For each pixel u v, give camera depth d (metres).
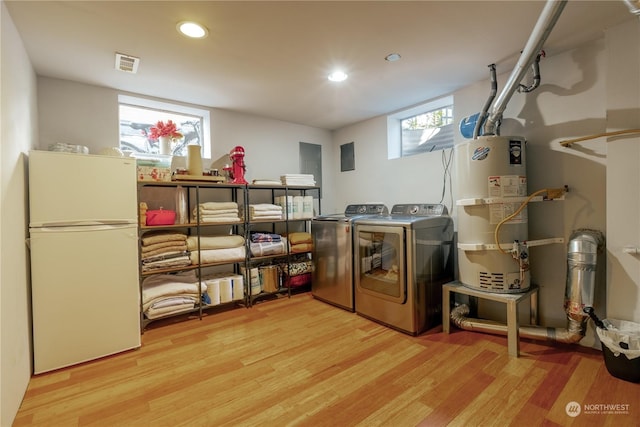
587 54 2.09
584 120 2.12
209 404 1.61
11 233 1.57
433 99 3.14
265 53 2.18
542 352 2.09
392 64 2.38
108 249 2.16
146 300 2.59
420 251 2.49
